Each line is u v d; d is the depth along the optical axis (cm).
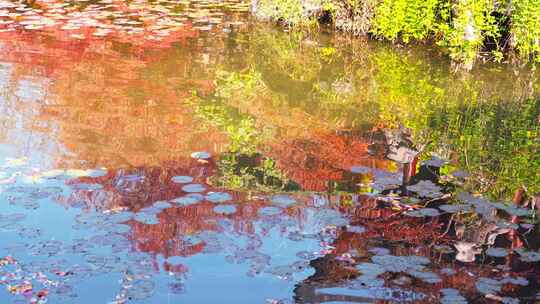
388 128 727
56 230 476
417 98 837
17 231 471
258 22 1233
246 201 538
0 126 662
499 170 625
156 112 733
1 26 1095
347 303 405
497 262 461
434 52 1071
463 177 606
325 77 914
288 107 785
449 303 407
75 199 523
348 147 669
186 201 530
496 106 814
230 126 708
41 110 716
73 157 601
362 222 512
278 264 448
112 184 553
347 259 457
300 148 660
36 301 392
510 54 1040
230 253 458
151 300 401
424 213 529
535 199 567
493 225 516
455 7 1048
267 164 616
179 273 431
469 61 982
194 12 1297
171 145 644
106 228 481
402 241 485
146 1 1377
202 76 882
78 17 1194
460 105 814
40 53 946
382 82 900
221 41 1077
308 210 529
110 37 1060
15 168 571
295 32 1168
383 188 575
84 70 875
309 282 427
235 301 405
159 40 1059
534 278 442
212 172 590
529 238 498
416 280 433
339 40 1126
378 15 1119
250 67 940
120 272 428
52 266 430
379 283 428
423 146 679
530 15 981
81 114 711
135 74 870
